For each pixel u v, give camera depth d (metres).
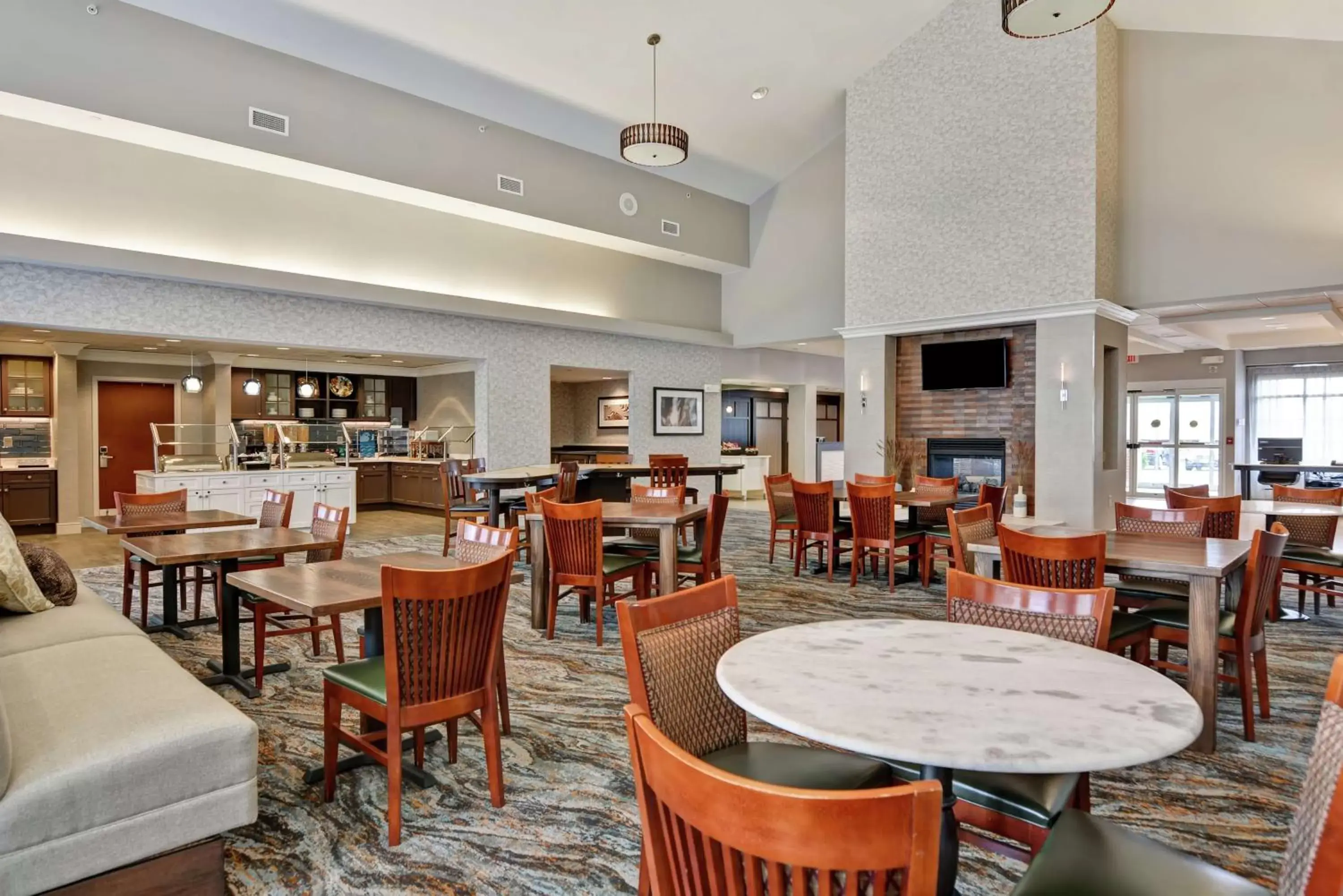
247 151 6.51
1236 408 12.01
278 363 10.45
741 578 6.10
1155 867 1.31
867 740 1.19
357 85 7.20
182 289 6.93
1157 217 7.28
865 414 8.81
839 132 9.98
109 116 5.73
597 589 4.19
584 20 6.72
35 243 5.88
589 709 3.26
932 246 8.16
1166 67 7.20
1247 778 2.59
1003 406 8.10
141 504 4.84
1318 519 4.89
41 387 8.97
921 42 8.19
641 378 10.98
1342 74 6.38
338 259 7.88
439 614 2.23
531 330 9.70
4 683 2.12
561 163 9.02
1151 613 3.15
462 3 6.28
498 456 9.39
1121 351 7.69
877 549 5.73
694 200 10.62
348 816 2.35
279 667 3.75
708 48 7.44
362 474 11.23
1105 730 1.23
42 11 5.43
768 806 0.83
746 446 14.20
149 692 2.04
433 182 7.80
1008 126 7.59
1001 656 1.65
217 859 1.81
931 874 0.78
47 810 1.58
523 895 1.96
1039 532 3.82
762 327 11.36
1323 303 7.26
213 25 6.23
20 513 8.51
